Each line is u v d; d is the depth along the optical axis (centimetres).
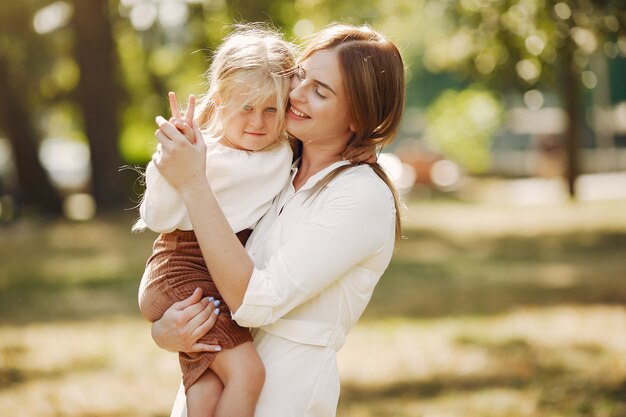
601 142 3497
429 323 996
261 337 295
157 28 2277
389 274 1384
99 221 2117
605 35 1131
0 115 2414
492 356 830
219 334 286
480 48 1516
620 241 1652
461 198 2880
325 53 297
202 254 291
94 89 2238
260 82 301
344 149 305
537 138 3428
